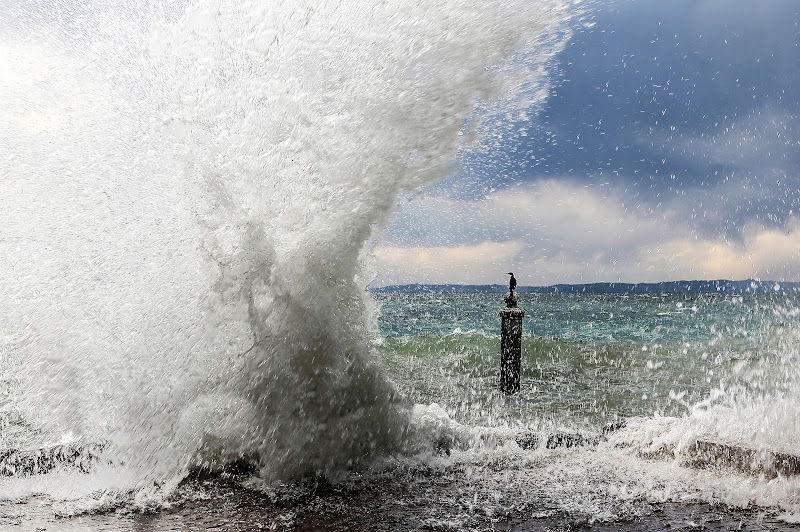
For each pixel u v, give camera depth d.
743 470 3.04
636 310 39.66
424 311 36.03
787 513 2.49
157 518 2.46
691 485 2.87
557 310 41.66
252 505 2.62
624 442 3.62
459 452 3.42
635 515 2.48
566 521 2.41
